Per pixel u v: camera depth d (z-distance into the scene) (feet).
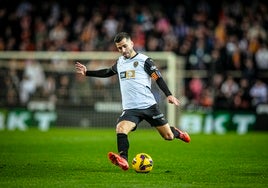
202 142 120.06
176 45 173.06
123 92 69.56
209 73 164.04
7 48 182.09
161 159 86.33
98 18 185.26
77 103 165.78
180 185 59.67
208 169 73.77
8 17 192.44
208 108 160.04
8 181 62.18
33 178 64.44
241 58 164.86
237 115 158.20
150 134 142.51
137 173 68.74
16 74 170.60
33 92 167.84
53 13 193.26
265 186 59.41
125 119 68.13
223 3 190.39
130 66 69.10
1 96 169.48
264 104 158.81
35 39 187.11
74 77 167.53
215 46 168.55
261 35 175.83
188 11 193.26
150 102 69.21
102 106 164.45
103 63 167.84
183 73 165.68
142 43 176.24
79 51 178.29
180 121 160.15
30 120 165.68
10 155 90.99
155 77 67.97
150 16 185.98
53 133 143.95
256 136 140.26
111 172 69.72
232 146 110.63
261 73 165.17
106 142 117.91
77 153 94.99
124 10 191.72
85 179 63.62
